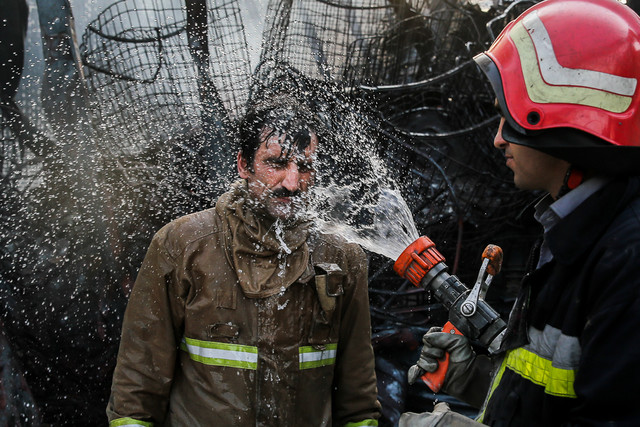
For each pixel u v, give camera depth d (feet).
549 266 3.25
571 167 3.14
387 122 12.51
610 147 2.82
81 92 9.74
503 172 15.12
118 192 9.69
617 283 2.72
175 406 4.62
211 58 9.84
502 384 3.47
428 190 13.88
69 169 9.57
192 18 9.86
